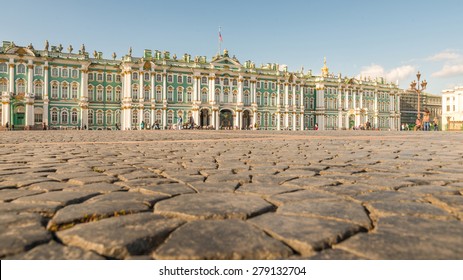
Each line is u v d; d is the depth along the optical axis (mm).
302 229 2707
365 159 7926
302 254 2311
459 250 2328
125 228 2734
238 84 74750
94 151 10586
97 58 65562
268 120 78438
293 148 11703
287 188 4426
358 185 4586
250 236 2564
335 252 2326
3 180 5047
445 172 5809
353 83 89312
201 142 15773
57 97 61219
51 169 6266
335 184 4695
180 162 7441
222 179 5121
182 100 70312
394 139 18750
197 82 71000
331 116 86750
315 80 86750
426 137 22078
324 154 9297
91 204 3523
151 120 67188
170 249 2350
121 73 66875
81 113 62719
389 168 6332
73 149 11438
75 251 2344
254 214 3176
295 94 81625
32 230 2719
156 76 67875
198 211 3221
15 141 16703
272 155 9047
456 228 2762
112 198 3822
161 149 11383
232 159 8023
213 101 71812
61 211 3230
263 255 2273
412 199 3754
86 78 63094
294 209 3336
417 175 5496
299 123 82250
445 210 3316
